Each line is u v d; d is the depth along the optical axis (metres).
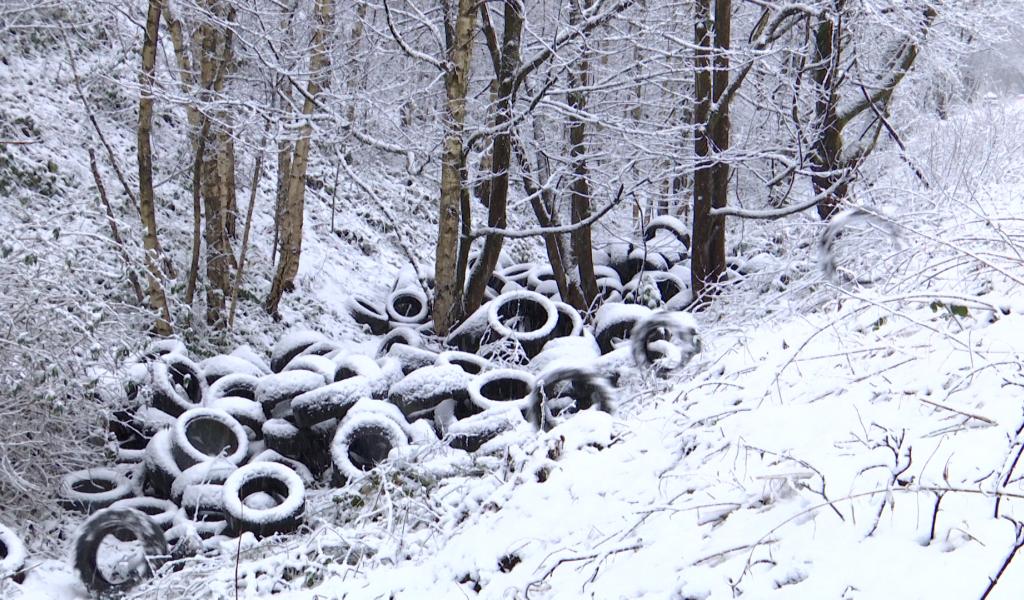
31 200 13.95
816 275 8.24
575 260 15.91
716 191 14.97
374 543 5.96
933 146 12.66
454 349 13.52
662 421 5.60
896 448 3.45
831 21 15.06
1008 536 2.81
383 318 17.06
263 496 8.20
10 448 8.12
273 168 20.16
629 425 5.86
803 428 4.33
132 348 9.29
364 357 10.68
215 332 14.01
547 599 3.94
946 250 6.00
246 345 14.17
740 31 18.48
